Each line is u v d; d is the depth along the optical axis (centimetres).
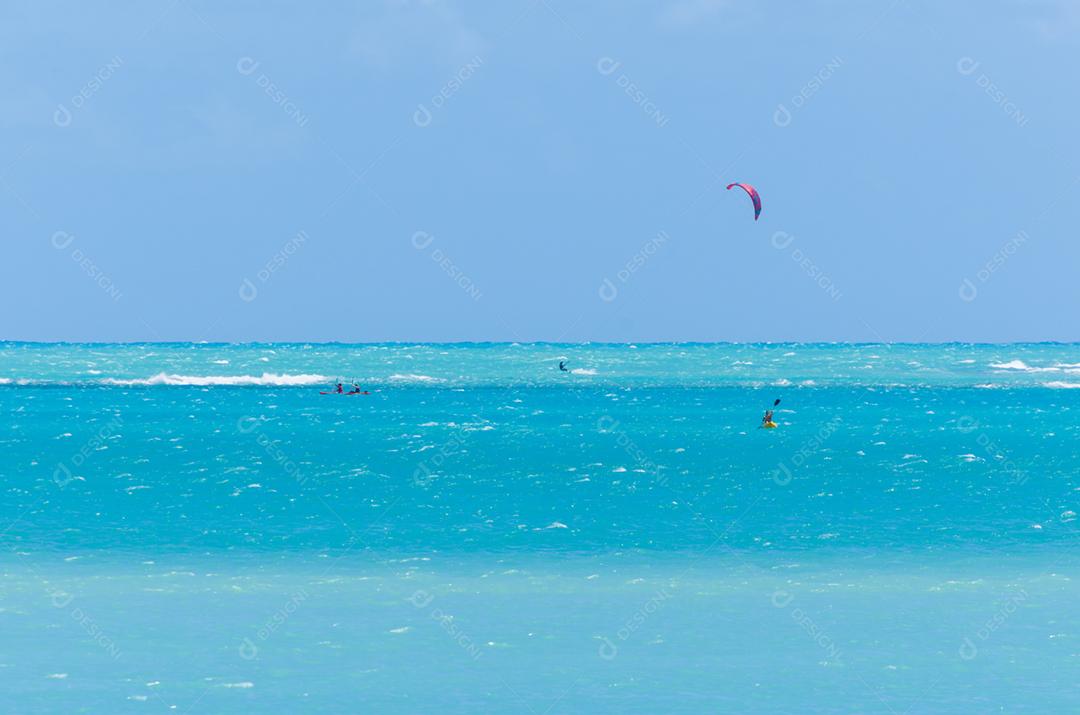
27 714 4294
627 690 4591
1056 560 6756
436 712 4356
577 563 6669
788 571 6481
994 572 6450
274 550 6944
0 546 7000
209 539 7269
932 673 4794
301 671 4769
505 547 7094
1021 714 4347
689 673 4791
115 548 6969
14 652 4947
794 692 4575
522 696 4528
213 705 4397
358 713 4347
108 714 4300
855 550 7031
